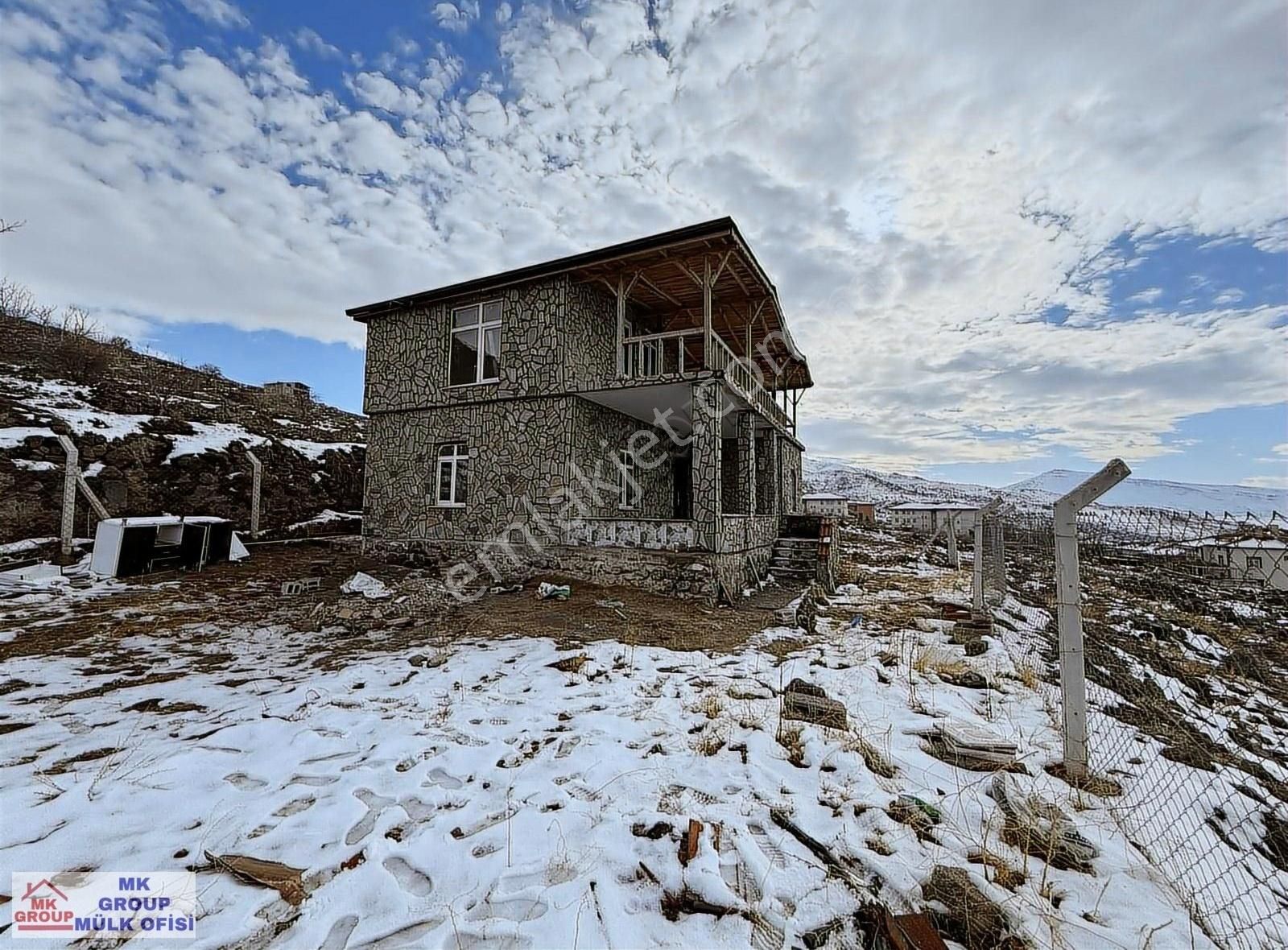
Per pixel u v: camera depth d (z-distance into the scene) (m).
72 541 10.70
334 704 4.35
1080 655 3.21
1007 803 2.84
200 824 2.64
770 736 3.74
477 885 2.25
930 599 9.53
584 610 7.91
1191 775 3.22
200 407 17.08
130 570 9.95
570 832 2.62
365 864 2.36
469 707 4.30
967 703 4.39
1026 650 6.05
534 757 3.46
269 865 2.33
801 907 2.15
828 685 4.79
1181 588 5.21
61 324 17.62
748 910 2.12
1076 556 3.28
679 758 3.42
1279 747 3.78
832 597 9.88
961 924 2.03
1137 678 4.73
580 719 4.04
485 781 3.13
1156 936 1.97
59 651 5.91
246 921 2.02
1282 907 2.22
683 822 2.69
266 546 13.91
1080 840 2.53
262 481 15.26
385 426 12.91
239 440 15.35
